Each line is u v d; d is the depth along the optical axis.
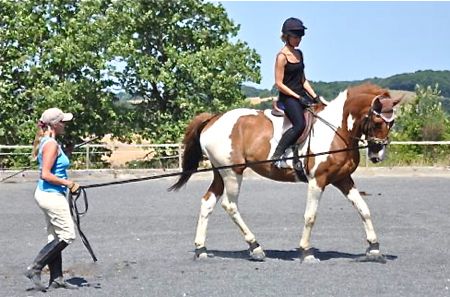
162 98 31.31
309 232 10.00
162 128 30.14
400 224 13.75
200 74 29.77
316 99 10.30
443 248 11.02
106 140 32.34
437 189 20.56
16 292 8.28
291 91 9.98
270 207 16.69
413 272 9.10
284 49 10.10
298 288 8.21
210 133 10.70
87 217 15.12
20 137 28.23
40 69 28.61
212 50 30.33
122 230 13.30
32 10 29.20
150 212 15.95
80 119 29.28
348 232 12.86
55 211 8.22
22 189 21.84
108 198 19.11
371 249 9.98
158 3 30.69
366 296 7.78
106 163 28.41
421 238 12.04
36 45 29.14
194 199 18.66
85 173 26.30
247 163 10.26
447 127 30.36
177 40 31.39
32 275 8.28
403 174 25.78
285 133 10.03
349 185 10.18
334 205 16.95
